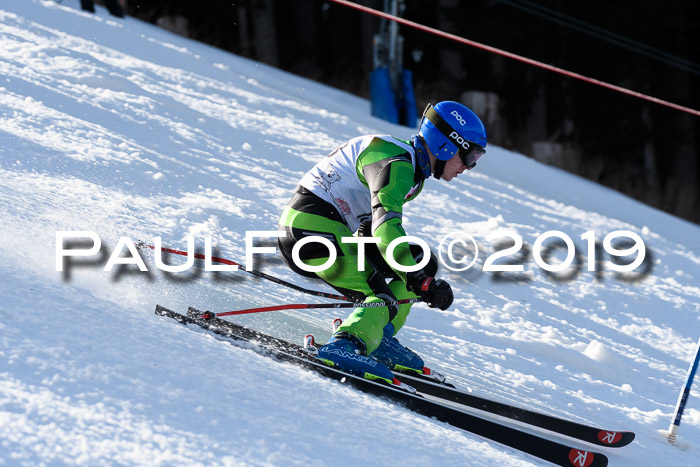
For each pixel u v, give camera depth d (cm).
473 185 2502
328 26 6481
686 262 2383
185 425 483
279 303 954
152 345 591
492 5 4947
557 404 916
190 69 2803
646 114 5578
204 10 5275
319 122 2684
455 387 836
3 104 1430
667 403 1090
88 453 421
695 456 863
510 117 5306
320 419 563
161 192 1263
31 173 1101
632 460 777
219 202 1327
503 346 1121
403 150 764
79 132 1422
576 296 1583
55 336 547
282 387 605
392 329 827
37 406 449
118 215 1045
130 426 461
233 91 2672
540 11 4962
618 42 5062
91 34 2659
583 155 5369
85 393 481
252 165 1730
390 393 691
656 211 3869
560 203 2861
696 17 6112
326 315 969
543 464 658
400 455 548
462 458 589
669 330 1566
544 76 5203
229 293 919
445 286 719
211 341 666
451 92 4906
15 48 1981
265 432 510
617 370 1188
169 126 1784
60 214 948
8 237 791
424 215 1834
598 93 5472
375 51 3700
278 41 6175
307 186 801
